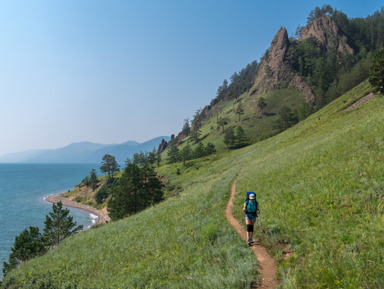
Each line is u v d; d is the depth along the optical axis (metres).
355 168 11.19
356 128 21.36
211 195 19.98
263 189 15.38
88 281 9.75
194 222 13.11
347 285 4.49
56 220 40.56
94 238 18.72
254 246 7.92
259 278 5.86
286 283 5.10
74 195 138.25
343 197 8.86
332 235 6.63
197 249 9.01
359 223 6.88
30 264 17.20
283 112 139.50
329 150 17.42
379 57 43.00
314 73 184.75
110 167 145.75
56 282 9.47
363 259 5.16
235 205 14.34
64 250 18.03
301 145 33.12
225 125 185.12
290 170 17.05
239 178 26.25
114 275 9.80
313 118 78.94
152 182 47.19
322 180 11.67
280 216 9.59
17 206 116.31
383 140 13.57
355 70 129.12
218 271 6.62
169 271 8.20
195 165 102.38
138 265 9.77
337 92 134.00
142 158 179.25
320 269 5.15
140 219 21.00
